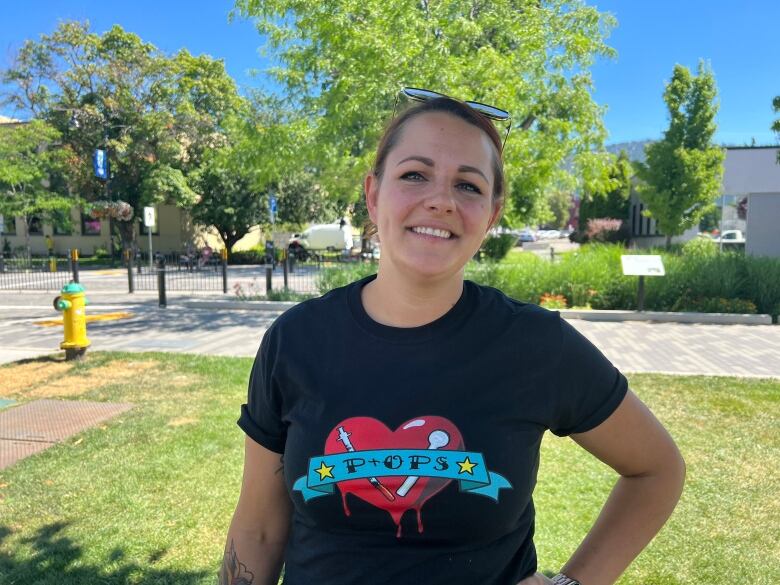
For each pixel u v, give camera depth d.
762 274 11.12
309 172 26.52
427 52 9.85
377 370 1.31
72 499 3.72
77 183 27.73
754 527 3.39
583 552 1.42
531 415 1.29
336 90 10.63
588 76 11.95
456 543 1.24
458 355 1.31
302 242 30.83
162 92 27.70
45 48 26.77
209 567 3.05
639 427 1.40
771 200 18.62
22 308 12.74
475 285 1.48
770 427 4.91
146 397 5.76
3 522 3.46
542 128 12.27
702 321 10.45
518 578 1.31
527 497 1.29
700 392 5.91
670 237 22.34
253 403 1.47
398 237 1.35
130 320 10.92
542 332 1.34
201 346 8.42
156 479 3.98
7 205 24.94
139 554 3.16
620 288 11.52
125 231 28.73
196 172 28.23
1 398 5.74
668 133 21.67
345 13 10.32
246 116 12.88
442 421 1.26
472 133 1.39
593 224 32.44
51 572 3.00
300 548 1.35
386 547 1.24
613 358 7.63
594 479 4.00
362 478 1.25
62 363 7.17
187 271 23.06
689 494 3.77
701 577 2.96
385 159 1.42
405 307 1.37
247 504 1.52
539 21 11.23
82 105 27.39
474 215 1.35
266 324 10.42
